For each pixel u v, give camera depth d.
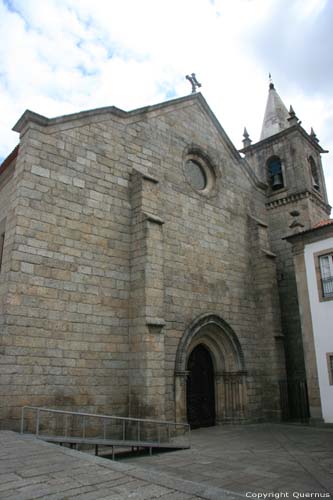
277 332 23.02
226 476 10.37
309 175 28.05
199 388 20.62
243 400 20.95
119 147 18.56
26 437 11.03
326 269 20.81
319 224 23.92
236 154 25.97
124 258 17.16
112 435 14.89
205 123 24.41
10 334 13.07
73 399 14.11
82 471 7.29
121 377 15.71
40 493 5.96
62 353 14.20
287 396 22.33
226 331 21.08
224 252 22.81
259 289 23.92
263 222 25.61
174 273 19.50
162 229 18.97
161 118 21.34
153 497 5.82
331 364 19.64
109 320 15.92
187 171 22.73
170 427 16.92
